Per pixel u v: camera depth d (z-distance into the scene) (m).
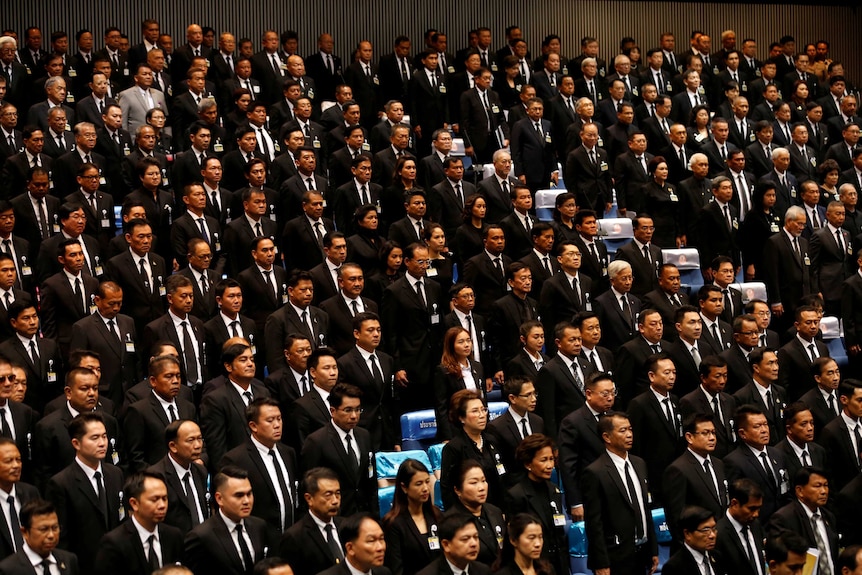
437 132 37.75
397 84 46.81
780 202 40.44
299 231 33.81
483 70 43.09
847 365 35.19
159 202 34.88
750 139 44.16
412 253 30.83
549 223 33.66
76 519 21.89
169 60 46.09
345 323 30.30
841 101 47.50
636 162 39.25
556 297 31.83
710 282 36.88
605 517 23.86
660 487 26.94
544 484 23.48
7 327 28.91
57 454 23.55
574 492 25.30
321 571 20.36
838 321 35.88
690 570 22.06
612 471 24.00
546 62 46.16
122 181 37.44
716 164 41.06
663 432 27.02
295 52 46.84
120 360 28.00
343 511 24.06
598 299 31.84
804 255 36.19
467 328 30.19
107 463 22.80
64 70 43.88
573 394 27.61
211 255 33.22
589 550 23.83
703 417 24.95
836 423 27.92
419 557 21.59
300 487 23.58
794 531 23.61
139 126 40.31
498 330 30.92
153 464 24.38
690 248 37.66
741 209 39.12
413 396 30.75
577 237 34.94
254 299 31.16
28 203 33.72
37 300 32.34
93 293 30.08
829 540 24.77
